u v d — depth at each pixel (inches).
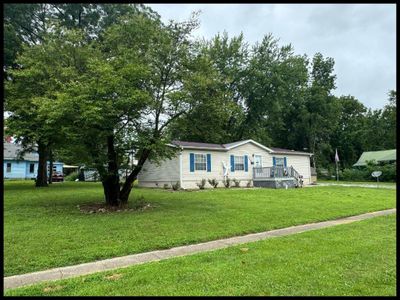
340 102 1854.1
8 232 300.0
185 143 912.9
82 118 407.2
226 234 300.8
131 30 502.9
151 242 266.8
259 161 1043.3
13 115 563.8
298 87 1568.7
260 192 723.4
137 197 610.2
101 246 253.4
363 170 1499.8
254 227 332.8
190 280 173.2
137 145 462.9
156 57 492.4
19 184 1047.0
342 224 351.6
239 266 196.1
